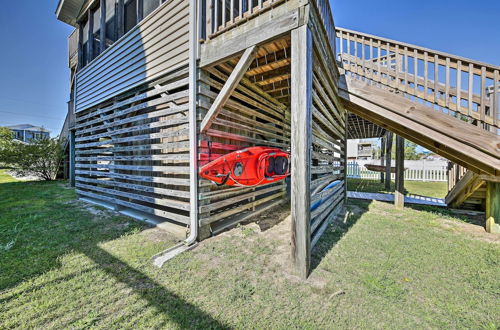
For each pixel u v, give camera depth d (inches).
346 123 218.7
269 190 185.8
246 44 97.3
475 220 152.9
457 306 65.8
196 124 116.2
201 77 116.3
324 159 138.8
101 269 86.0
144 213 163.6
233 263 91.7
